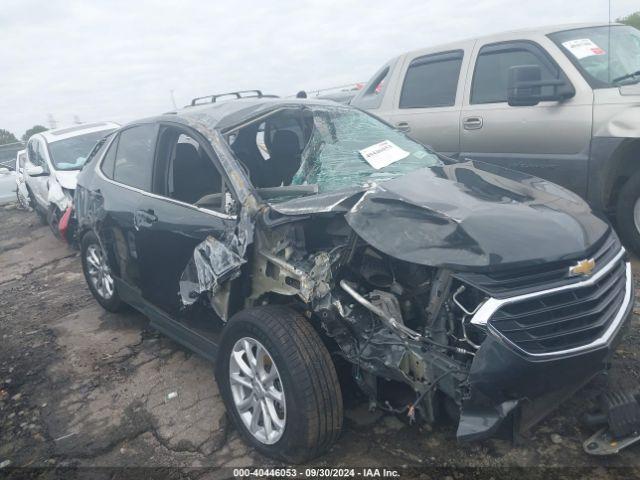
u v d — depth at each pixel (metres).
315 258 2.85
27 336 5.02
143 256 4.00
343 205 2.90
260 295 3.14
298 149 4.29
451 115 5.97
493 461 2.78
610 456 2.74
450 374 2.42
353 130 4.15
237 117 3.78
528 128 5.32
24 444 3.39
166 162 3.96
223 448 3.14
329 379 2.72
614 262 2.75
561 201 3.11
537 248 2.51
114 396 3.81
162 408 3.59
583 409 3.06
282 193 3.30
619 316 2.68
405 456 2.88
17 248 8.88
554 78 5.24
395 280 2.81
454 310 2.51
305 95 5.03
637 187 4.79
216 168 3.43
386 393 2.84
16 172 12.16
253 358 2.98
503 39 5.72
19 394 3.98
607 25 5.67
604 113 4.84
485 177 3.45
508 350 2.32
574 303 2.48
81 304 5.73
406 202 2.85
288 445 2.77
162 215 3.72
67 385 4.02
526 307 2.41
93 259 5.17
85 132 9.28
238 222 3.12
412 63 6.53
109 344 4.62
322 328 3.01
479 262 2.43
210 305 3.41
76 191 5.22
